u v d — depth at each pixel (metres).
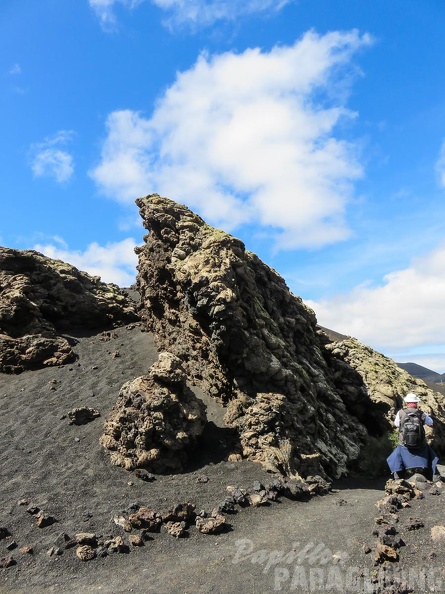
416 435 9.26
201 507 9.12
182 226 16.30
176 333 16.47
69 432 12.27
